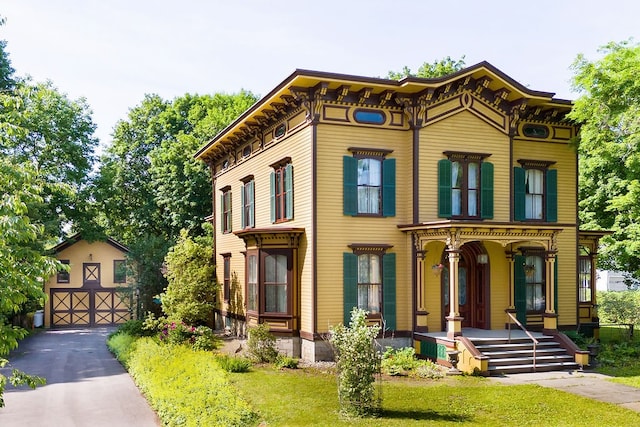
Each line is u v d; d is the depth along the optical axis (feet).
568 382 52.01
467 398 45.73
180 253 88.79
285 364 57.77
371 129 64.28
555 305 71.61
